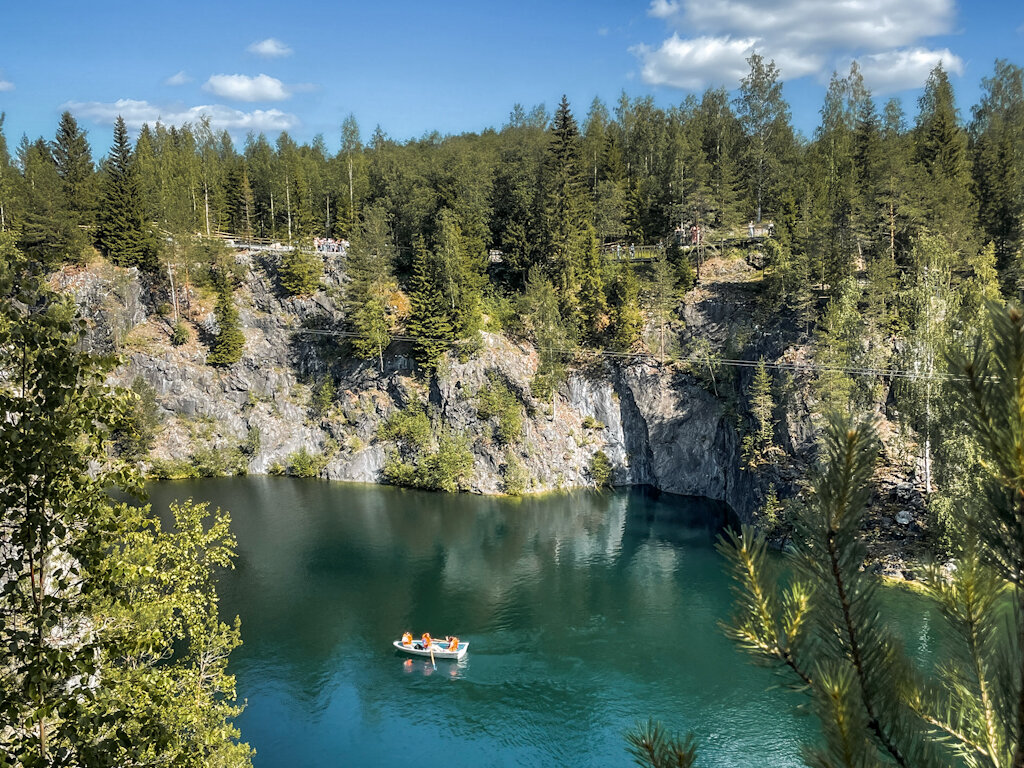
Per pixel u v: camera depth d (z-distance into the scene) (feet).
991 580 18.78
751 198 342.64
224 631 75.15
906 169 247.91
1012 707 15.81
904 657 19.51
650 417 287.28
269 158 449.89
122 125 328.29
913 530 161.58
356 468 302.66
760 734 118.62
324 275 335.26
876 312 209.26
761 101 333.62
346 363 320.70
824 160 334.85
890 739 17.75
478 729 122.83
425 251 295.48
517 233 320.29
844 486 17.40
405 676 140.26
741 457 243.19
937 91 383.04
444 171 347.97
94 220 339.98
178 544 69.46
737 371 269.44
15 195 322.34
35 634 39.86
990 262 195.83
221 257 333.01
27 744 39.83
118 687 51.98
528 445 286.66
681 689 133.59
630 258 332.60
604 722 124.06
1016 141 317.42
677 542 218.59
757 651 19.53
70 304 42.37
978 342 15.19
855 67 371.76
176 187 395.34
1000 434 14.32
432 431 296.30
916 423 170.30
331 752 116.78
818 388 196.85
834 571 17.84
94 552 41.45
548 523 240.73
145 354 317.42
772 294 259.60
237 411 323.78
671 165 327.26
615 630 157.99
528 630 159.43
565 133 320.29
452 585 185.47
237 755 68.13
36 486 39.29
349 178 404.36
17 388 42.19
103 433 43.34
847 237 256.73
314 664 145.28
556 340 295.28
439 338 295.48
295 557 206.80
